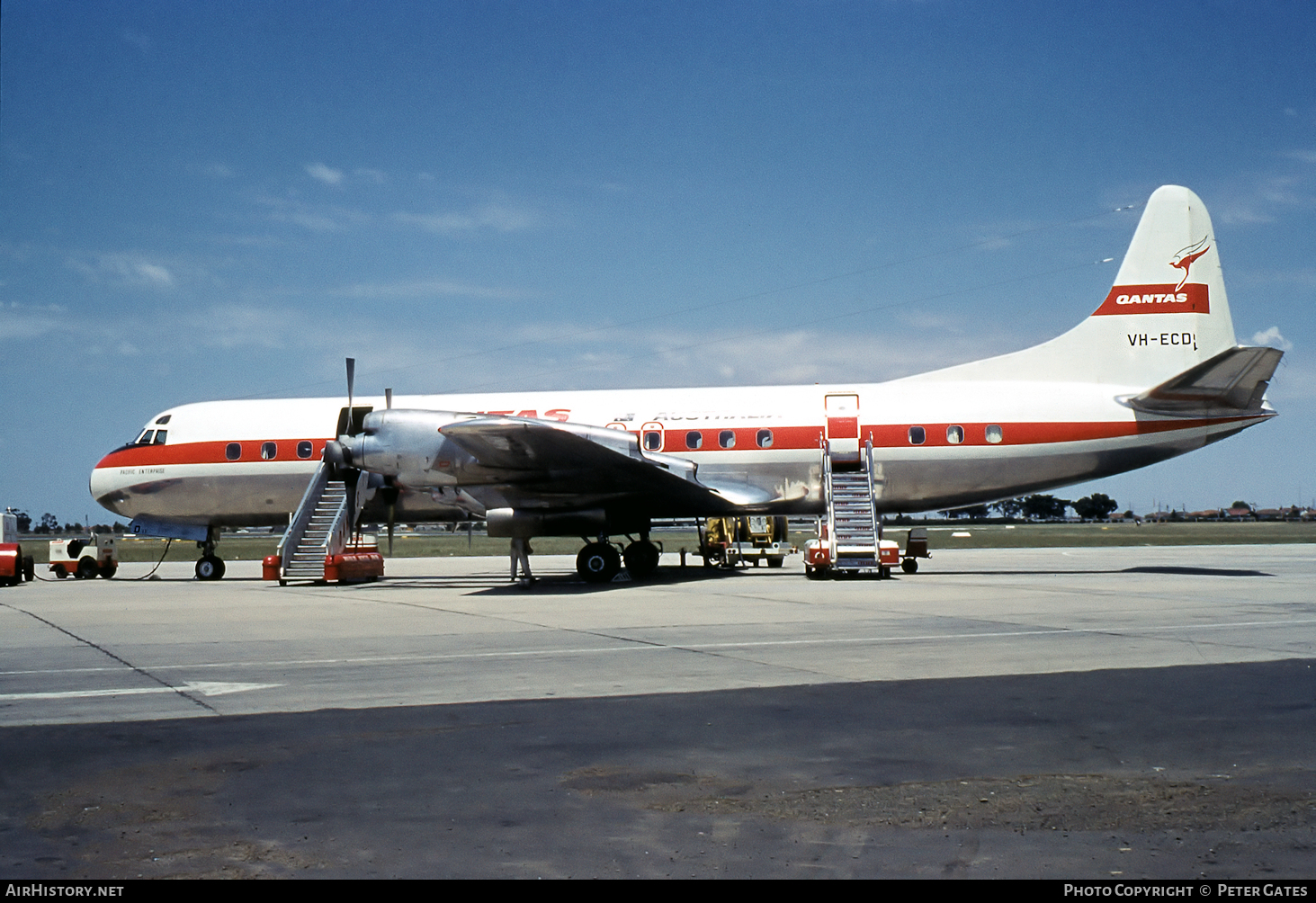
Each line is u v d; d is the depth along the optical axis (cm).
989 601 1659
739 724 750
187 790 593
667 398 2395
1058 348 2348
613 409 2386
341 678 957
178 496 2520
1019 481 2297
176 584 2455
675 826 528
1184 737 702
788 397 2361
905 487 2314
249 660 1076
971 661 1027
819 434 2300
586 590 1986
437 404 2459
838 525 2211
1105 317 2341
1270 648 1099
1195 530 8162
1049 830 516
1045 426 2270
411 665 1034
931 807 554
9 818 542
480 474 2081
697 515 2352
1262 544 4719
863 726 741
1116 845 495
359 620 1470
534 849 495
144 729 749
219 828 526
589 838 509
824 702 824
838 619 1407
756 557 2927
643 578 2297
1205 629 1270
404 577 2630
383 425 2120
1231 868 465
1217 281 2330
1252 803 555
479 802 568
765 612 1498
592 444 1897
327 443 2261
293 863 479
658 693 868
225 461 2492
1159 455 2291
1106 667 981
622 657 1073
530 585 2098
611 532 2192
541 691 886
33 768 639
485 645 1176
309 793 585
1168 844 496
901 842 502
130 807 561
